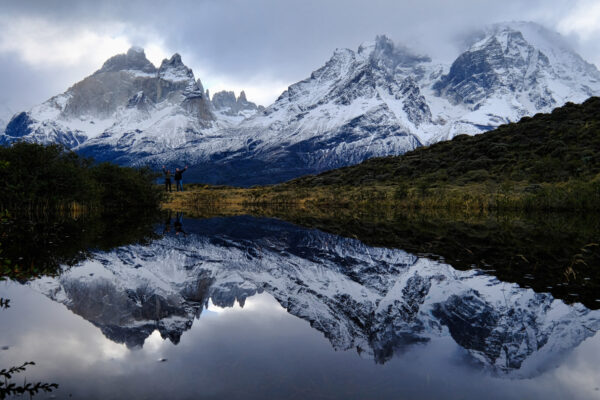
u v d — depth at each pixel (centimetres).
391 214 3562
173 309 650
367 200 4984
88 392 354
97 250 1282
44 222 2153
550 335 544
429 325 585
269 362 429
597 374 415
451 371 416
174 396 345
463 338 527
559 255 1283
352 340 514
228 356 446
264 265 1100
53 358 437
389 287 838
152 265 1055
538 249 1415
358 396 348
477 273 996
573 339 526
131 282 844
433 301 727
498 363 439
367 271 1025
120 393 352
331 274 980
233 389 358
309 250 1400
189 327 558
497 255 1287
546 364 445
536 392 369
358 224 2548
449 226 2366
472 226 2362
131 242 1516
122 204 3781
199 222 2634
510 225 2425
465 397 355
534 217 3136
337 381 383
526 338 530
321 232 2031
